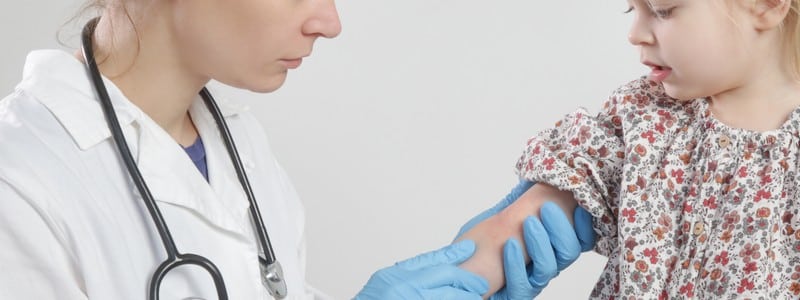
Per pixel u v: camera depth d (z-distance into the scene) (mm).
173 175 1062
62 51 1057
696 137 1284
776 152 1236
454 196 2695
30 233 930
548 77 2562
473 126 2637
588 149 1345
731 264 1230
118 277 981
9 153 938
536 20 2539
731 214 1237
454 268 1357
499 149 2639
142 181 1001
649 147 1293
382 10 2609
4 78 2678
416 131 2668
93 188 985
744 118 1271
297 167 2725
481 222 1454
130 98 1070
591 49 2521
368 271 2773
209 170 1164
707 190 1252
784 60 1247
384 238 2748
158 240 1032
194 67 1056
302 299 1222
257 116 2699
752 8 1190
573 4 2508
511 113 2607
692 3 1186
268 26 1000
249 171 1247
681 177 1274
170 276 1039
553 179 1339
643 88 1355
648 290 1255
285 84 2680
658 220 1266
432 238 2729
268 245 1159
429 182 2695
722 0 1183
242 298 1089
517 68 2576
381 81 2654
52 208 941
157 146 1060
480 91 2613
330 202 2740
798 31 1219
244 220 1158
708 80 1216
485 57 2588
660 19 1217
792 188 1230
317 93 2680
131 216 1020
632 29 1257
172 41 1042
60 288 948
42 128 979
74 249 956
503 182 2664
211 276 1072
